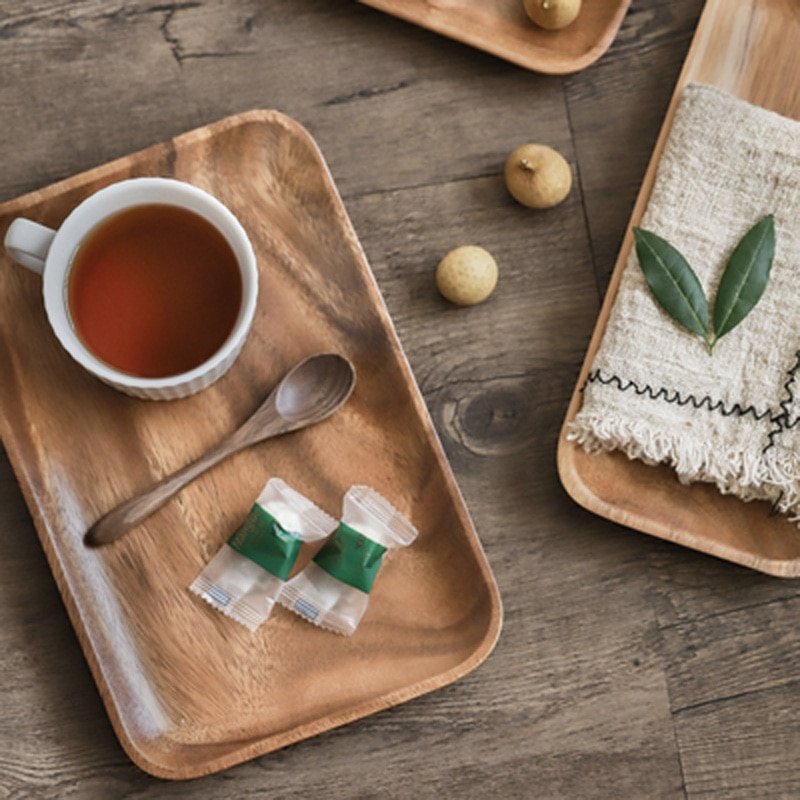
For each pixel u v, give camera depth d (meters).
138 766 0.92
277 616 0.93
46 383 0.93
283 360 0.95
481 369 0.98
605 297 0.97
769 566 0.94
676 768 0.96
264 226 0.95
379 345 0.94
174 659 0.93
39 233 0.89
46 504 0.93
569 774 0.96
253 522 0.92
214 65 0.98
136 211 0.91
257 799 0.95
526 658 0.96
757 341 0.95
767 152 0.96
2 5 0.98
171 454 0.94
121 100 0.98
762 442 0.95
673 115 0.97
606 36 0.97
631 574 0.97
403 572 0.94
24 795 0.94
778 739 0.96
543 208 0.98
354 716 0.91
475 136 0.99
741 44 0.98
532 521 0.97
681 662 0.97
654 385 0.95
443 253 0.98
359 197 0.98
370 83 0.99
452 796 0.95
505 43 0.98
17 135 0.97
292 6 0.99
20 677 0.94
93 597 0.92
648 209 0.96
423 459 0.94
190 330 0.92
